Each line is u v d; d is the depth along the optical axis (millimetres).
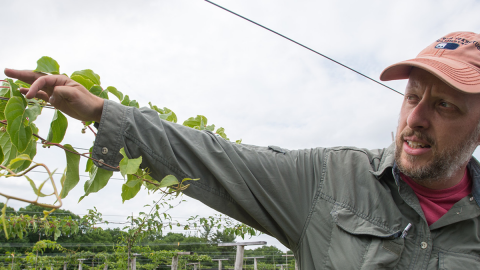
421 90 892
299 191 1072
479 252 906
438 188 988
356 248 955
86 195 959
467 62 859
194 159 1016
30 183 718
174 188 969
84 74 1093
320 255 991
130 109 963
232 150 1054
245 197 1000
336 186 1074
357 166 1108
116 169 928
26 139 868
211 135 1084
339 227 999
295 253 1092
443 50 909
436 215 984
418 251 941
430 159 896
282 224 1037
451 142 867
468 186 1011
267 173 1047
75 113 883
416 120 874
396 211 1001
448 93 835
